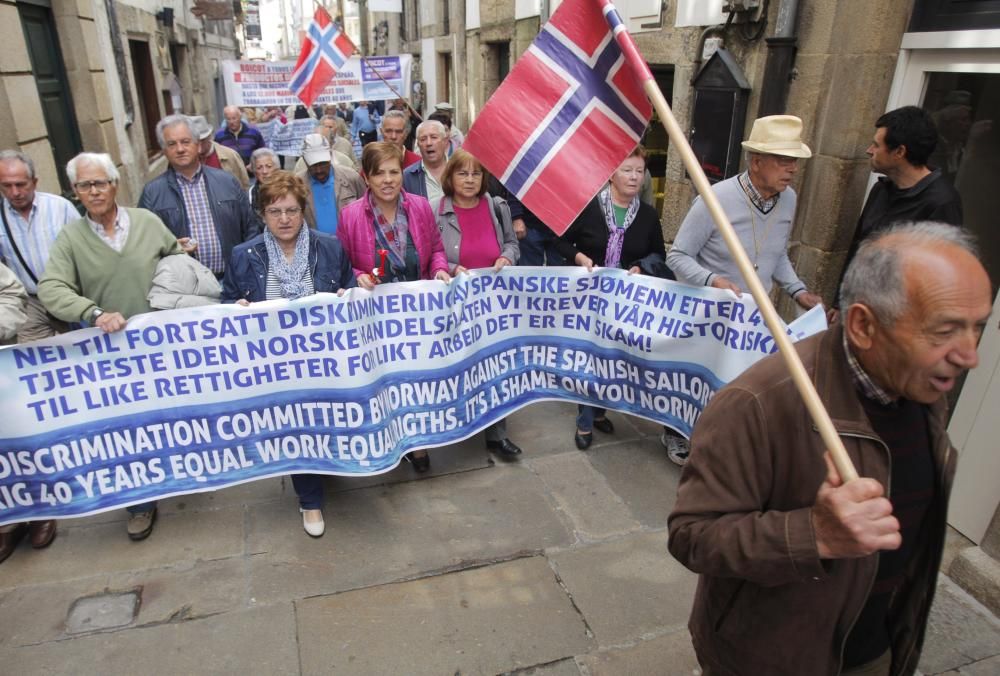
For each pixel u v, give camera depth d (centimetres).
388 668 235
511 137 210
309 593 268
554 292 341
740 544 120
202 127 548
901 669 148
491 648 244
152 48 1149
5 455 263
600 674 235
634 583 277
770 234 309
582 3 198
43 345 260
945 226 114
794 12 394
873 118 368
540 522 314
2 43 491
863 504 105
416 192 425
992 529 269
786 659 135
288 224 279
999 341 271
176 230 371
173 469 289
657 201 658
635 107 204
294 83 712
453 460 365
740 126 451
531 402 363
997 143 316
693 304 313
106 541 296
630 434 393
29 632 246
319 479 306
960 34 317
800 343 134
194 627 250
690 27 501
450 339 320
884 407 126
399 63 877
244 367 284
